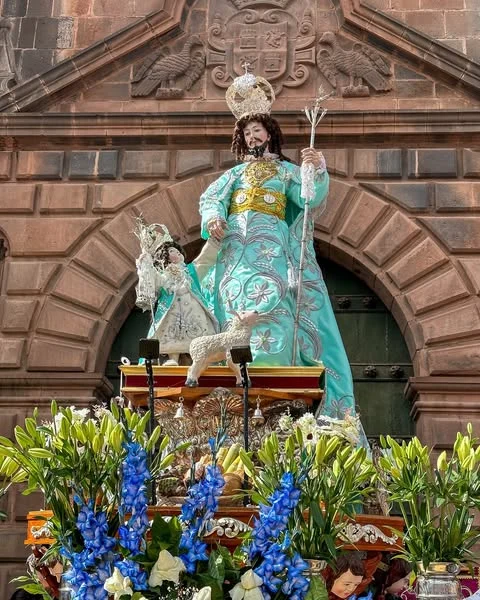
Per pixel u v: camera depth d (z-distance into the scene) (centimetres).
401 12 1522
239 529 605
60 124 1454
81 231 1403
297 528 545
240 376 741
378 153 1425
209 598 480
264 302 827
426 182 1414
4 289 1380
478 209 1397
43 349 1340
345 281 1418
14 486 1268
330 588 601
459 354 1316
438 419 1287
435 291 1352
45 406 1313
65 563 572
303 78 1478
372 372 1375
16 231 1409
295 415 759
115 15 1545
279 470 562
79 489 539
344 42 1502
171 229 1407
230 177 898
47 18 1548
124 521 520
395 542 625
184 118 1444
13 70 1521
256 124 916
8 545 1245
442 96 1464
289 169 907
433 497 607
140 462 512
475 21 1516
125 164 1440
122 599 486
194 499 509
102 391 1339
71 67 1485
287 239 884
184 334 802
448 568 584
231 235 871
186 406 753
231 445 731
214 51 1505
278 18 1515
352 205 1399
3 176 1444
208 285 867
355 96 1467
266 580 501
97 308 1362
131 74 1502
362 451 576
